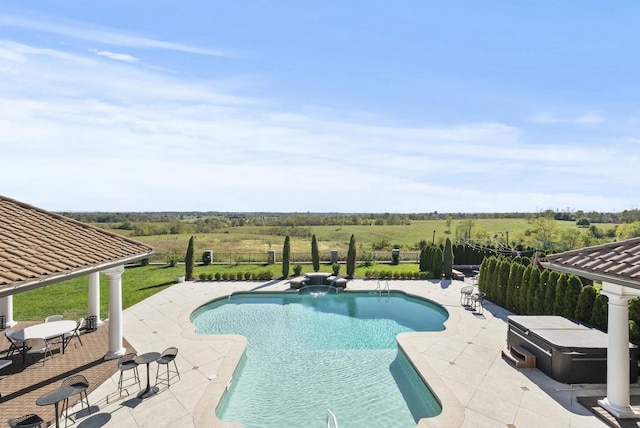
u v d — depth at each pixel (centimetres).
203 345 988
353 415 692
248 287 1808
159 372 817
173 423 612
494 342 1009
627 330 617
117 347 908
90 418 627
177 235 5203
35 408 665
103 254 800
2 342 1027
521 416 628
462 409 649
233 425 604
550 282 1139
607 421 602
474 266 2258
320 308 1526
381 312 1467
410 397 764
